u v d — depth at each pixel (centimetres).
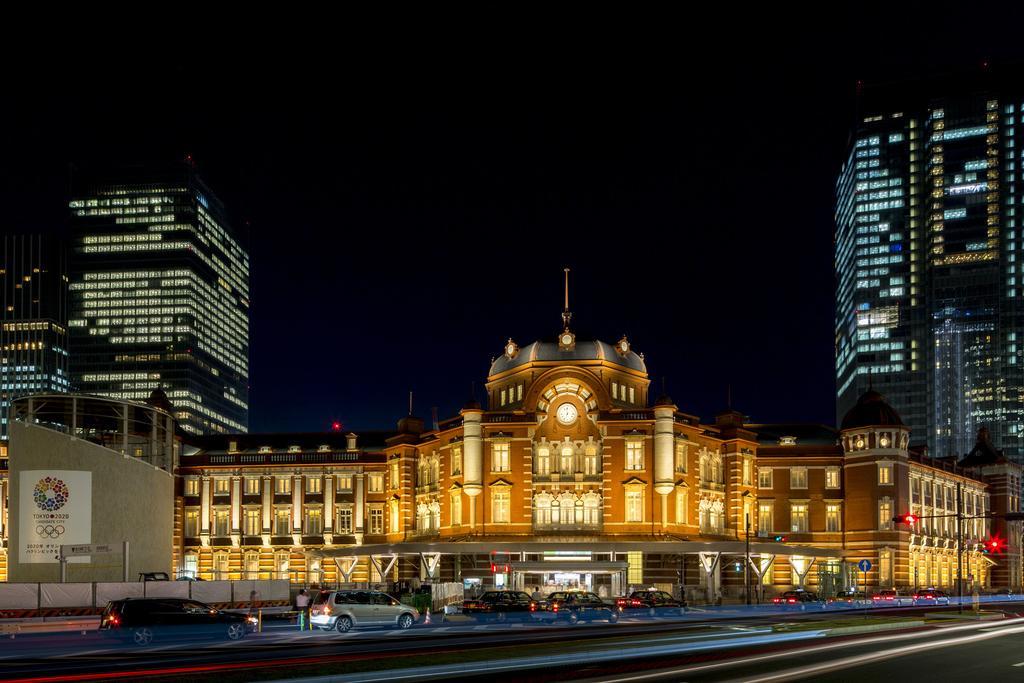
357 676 3297
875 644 4738
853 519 11469
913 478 11925
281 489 12325
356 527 12088
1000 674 3459
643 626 6216
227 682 3117
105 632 5231
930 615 7444
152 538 8856
